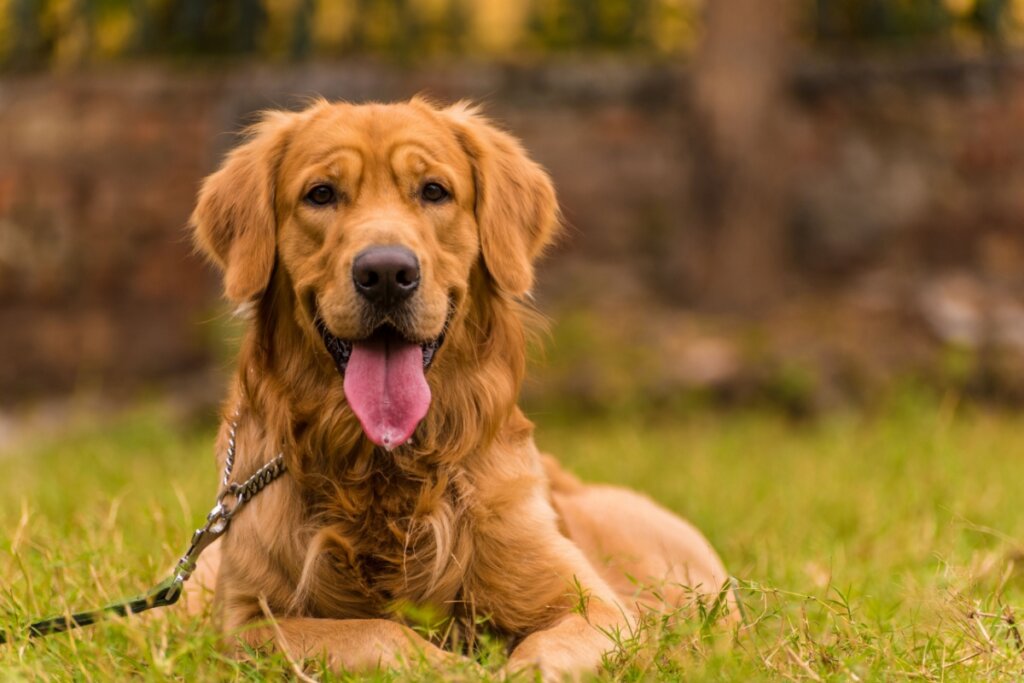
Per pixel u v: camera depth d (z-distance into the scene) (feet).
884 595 16.20
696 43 43.14
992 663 12.35
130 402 43.55
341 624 12.75
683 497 25.09
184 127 44.62
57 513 20.12
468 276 14.83
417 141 14.87
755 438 34.27
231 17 47.42
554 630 12.69
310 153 14.75
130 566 16.01
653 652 12.42
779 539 20.40
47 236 44.88
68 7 47.73
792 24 48.01
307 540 13.87
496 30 48.26
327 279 13.96
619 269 44.98
